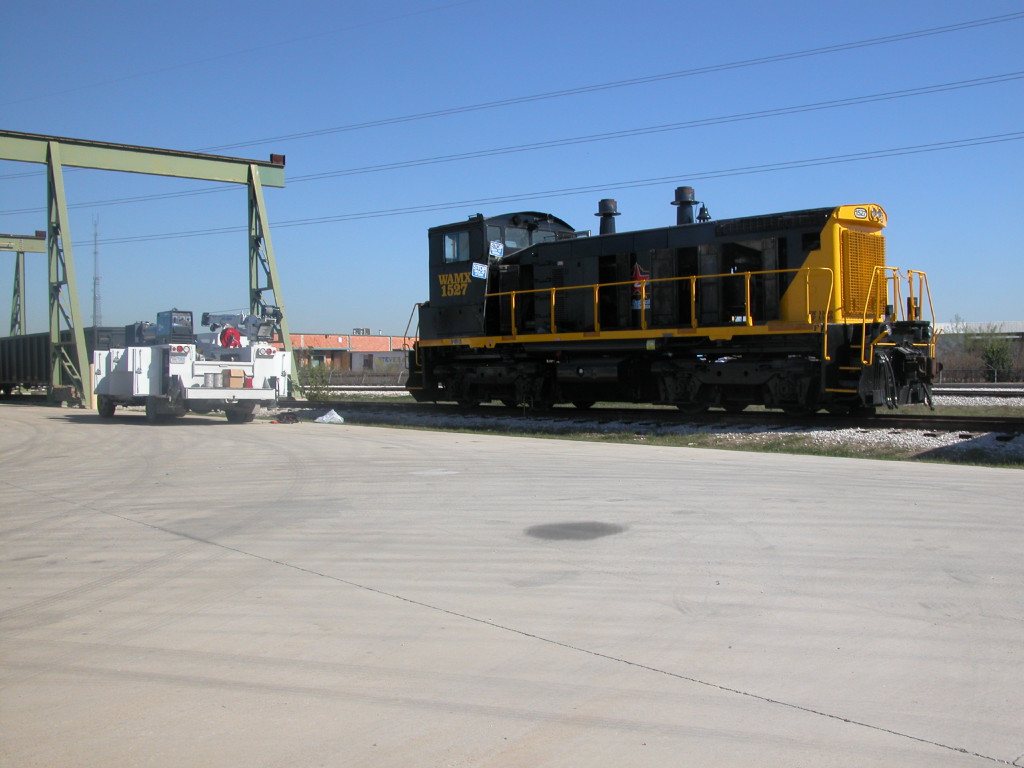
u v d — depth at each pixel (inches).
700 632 173.0
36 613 195.5
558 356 705.6
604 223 708.7
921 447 466.9
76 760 125.9
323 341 2883.9
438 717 137.9
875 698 140.7
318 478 391.5
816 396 559.5
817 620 178.4
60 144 1015.6
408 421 727.1
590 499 319.6
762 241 577.6
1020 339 1788.9
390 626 181.0
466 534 265.9
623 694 144.5
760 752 123.8
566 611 188.4
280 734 133.2
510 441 545.0
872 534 252.4
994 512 280.5
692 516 283.9
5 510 323.0
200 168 1081.4
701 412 631.8
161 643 174.1
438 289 776.3
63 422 783.1
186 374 729.0
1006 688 143.6
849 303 544.1
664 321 624.4
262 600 201.5
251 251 1111.0
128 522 296.4
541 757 124.2
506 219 749.3
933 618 177.9
